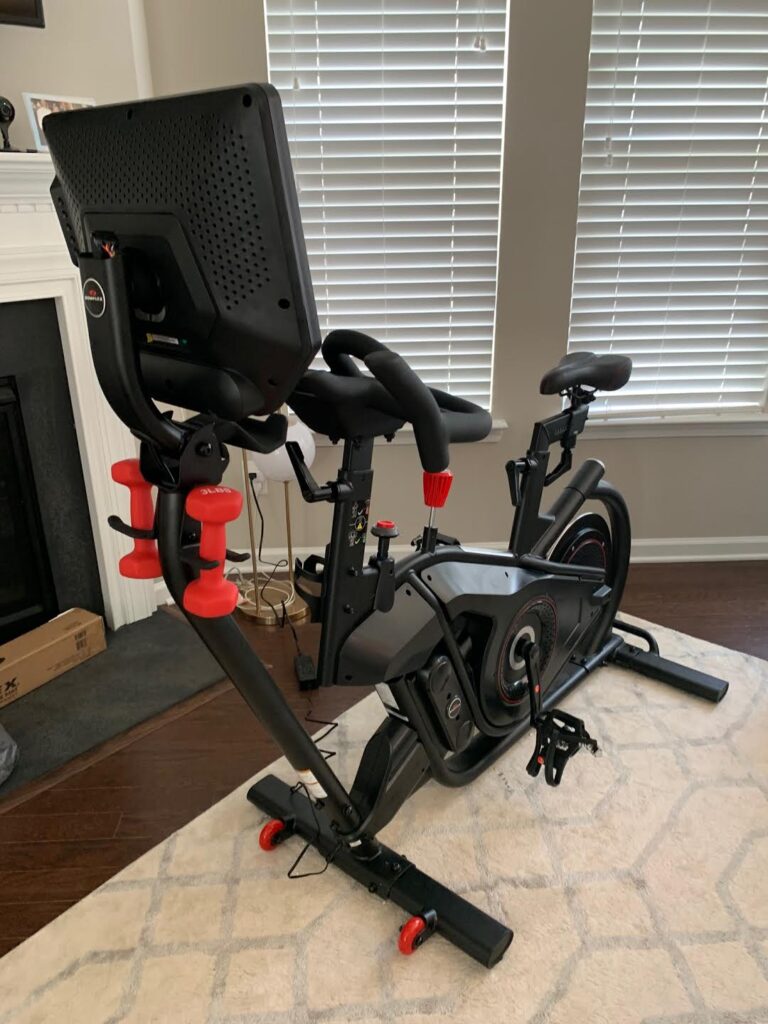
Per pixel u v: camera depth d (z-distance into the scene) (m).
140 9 2.14
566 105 2.31
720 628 2.46
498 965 1.34
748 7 2.28
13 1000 1.29
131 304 0.85
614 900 1.47
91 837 1.64
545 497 2.84
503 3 2.22
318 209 2.44
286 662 2.28
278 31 2.23
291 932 1.41
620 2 2.24
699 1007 1.27
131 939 1.40
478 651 1.60
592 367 1.70
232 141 0.73
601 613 2.12
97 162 0.86
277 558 2.84
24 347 2.09
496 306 2.56
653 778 1.78
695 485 2.87
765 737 1.92
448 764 1.64
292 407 1.18
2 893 1.51
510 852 1.58
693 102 2.38
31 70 2.00
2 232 1.90
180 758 1.88
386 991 1.30
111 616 2.43
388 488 2.81
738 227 2.54
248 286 0.80
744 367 2.75
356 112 2.33
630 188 2.47
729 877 1.52
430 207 2.45
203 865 1.56
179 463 0.89
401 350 2.64
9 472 2.15
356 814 1.40
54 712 2.04
